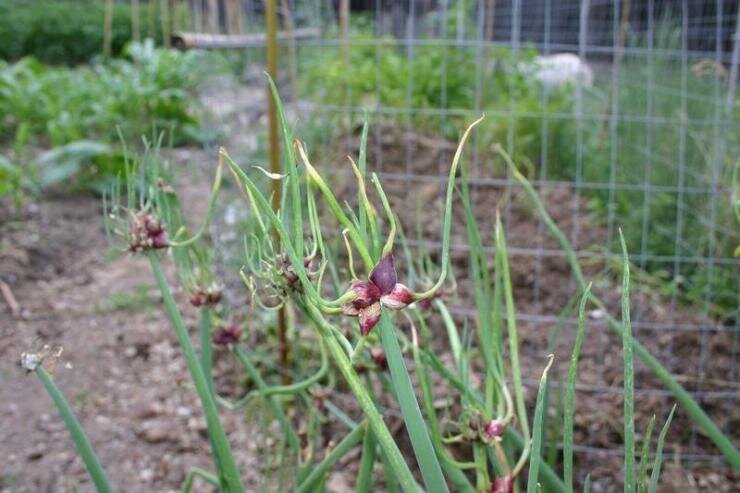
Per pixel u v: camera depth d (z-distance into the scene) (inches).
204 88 150.9
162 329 121.9
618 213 154.8
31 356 43.4
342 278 90.0
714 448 92.8
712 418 96.4
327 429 94.4
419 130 177.3
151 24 283.9
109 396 104.6
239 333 58.4
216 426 47.1
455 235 142.6
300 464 61.1
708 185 130.2
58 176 180.1
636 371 104.3
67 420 44.1
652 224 142.4
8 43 467.2
